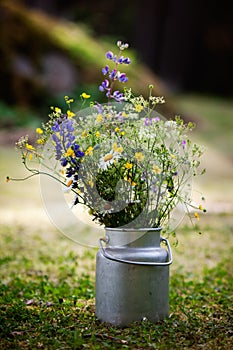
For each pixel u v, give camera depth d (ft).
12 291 16.48
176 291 17.34
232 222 29.66
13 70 58.90
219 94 99.66
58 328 12.83
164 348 11.76
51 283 17.61
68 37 63.57
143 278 12.76
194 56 98.94
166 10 96.73
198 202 35.17
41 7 92.84
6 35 60.49
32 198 36.55
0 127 52.21
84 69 60.90
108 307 12.91
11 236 25.48
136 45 97.60
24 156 13.33
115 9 108.58
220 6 102.47
